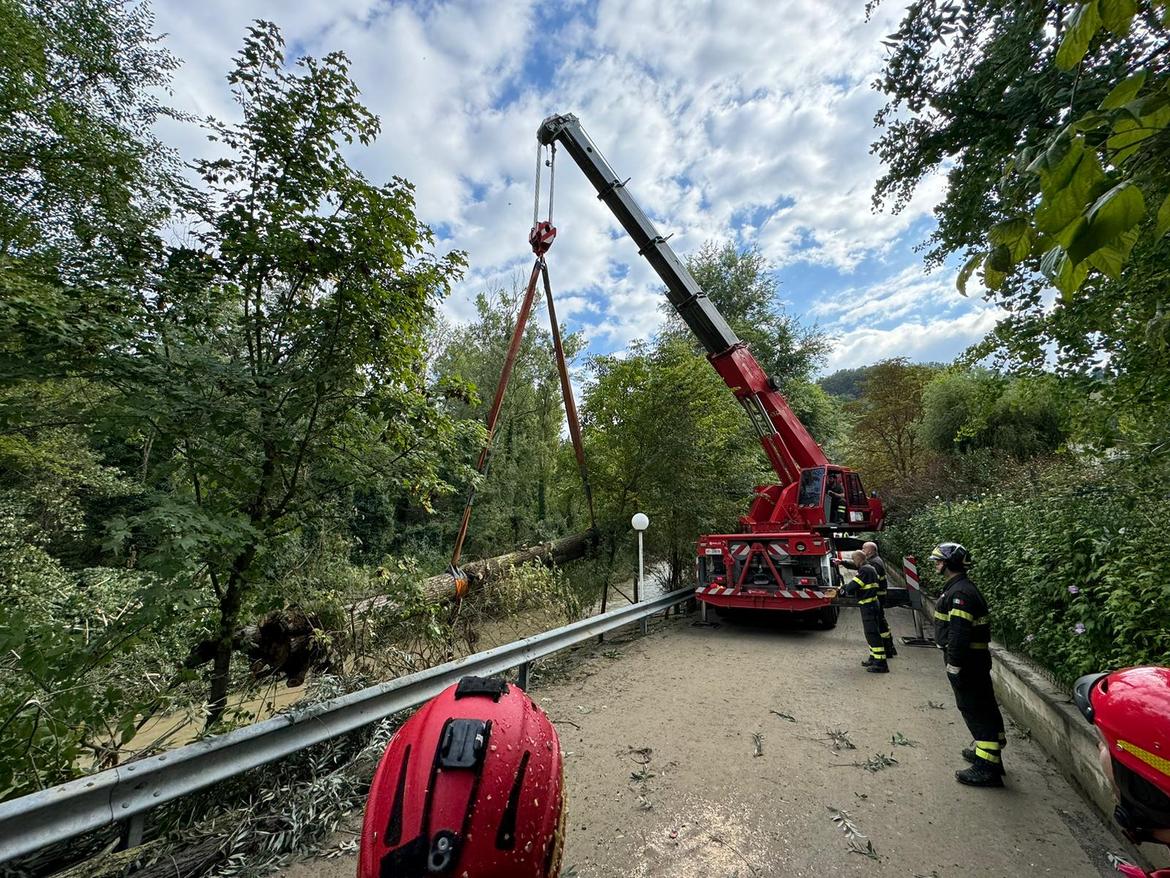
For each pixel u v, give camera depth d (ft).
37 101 24.86
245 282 14.21
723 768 13.39
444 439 16.57
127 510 11.57
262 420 13.61
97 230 13.12
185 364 12.89
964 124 18.90
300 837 10.40
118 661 13.30
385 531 52.26
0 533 27.61
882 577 22.70
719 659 23.91
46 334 10.91
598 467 37.73
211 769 10.24
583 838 10.62
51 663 10.03
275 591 15.42
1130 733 4.54
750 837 10.53
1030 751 14.03
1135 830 4.56
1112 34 2.89
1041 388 19.80
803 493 32.42
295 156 14.15
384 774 5.61
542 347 63.10
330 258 14.25
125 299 12.53
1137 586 11.70
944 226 21.45
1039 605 15.21
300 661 17.54
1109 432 16.38
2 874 9.06
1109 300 14.74
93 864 9.21
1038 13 5.35
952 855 9.87
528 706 6.75
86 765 12.34
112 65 31.86
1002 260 3.47
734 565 29.66
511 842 4.90
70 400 13.06
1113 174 3.23
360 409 15.75
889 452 75.56
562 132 33.30
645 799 11.99
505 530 55.83
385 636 18.83
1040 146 3.54
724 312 86.48
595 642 27.53
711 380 37.96
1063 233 2.83
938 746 14.56
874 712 17.11
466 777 5.19
